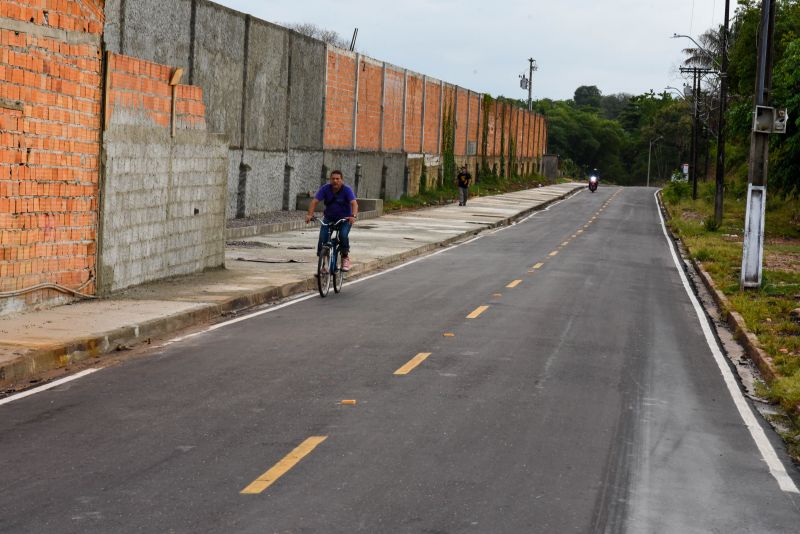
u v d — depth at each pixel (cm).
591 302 1884
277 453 797
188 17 2959
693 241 3584
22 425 881
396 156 5550
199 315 1527
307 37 4022
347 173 4694
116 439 835
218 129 3250
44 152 1423
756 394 1132
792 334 1506
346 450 811
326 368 1164
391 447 823
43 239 1440
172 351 1271
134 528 617
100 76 1559
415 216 4594
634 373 1206
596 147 18250
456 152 7200
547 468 780
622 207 6606
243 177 3494
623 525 657
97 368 1155
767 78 2106
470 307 1744
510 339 1408
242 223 3262
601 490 731
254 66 3503
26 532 608
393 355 1256
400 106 5606
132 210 1705
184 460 773
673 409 1023
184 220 1942
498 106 8725
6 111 1330
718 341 1520
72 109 1487
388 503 678
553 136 17950
